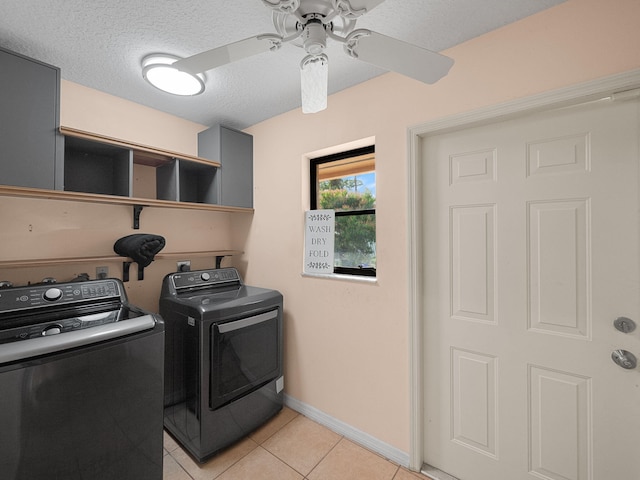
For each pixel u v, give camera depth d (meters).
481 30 1.34
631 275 1.12
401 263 1.62
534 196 1.30
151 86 1.81
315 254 2.02
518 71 1.28
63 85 1.72
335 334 1.90
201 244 2.38
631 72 1.05
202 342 1.59
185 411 1.69
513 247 1.35
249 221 2.44
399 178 1.62
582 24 1.14
